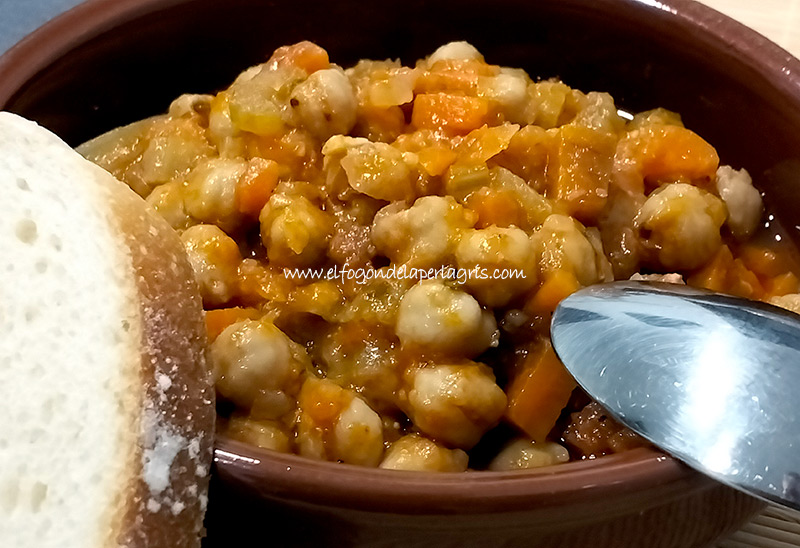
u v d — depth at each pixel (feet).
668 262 0.76
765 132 0.78
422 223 0.72
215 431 0.65
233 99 0.77
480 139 0.75
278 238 0.73
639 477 0.62
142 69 0.82
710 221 0.75
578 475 0.62
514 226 0.72
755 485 0.60
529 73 0.86
